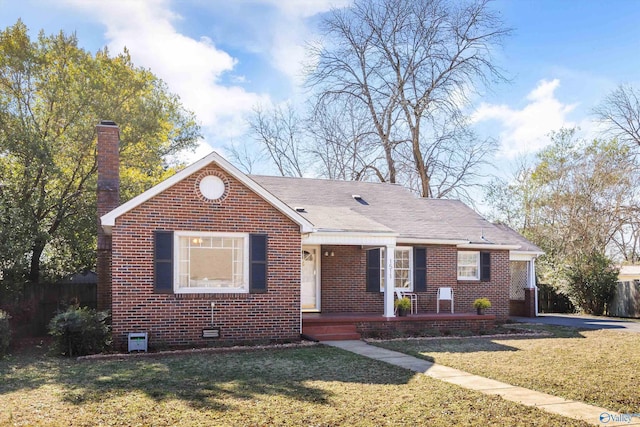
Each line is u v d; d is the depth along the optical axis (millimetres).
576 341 15586
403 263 20156
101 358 12156
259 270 14609
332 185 22500
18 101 20109
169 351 12922
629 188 31797
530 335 17062
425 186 33812
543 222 37031
